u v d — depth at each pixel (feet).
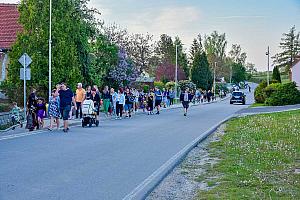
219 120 96.37
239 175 35.50
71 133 65.16
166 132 69.67
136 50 239.30
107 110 101.81
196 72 333.83
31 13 107.24
